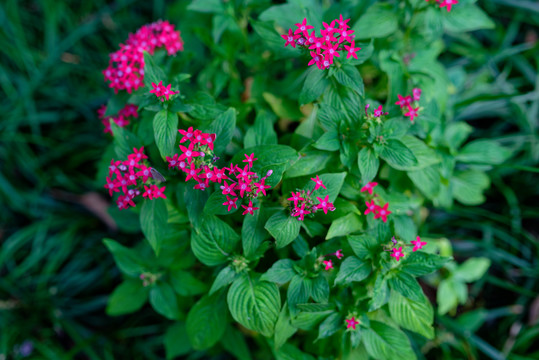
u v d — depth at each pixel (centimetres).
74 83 92
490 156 74
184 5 81
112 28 93
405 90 65
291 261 60
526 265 80
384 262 59
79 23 94
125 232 87
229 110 57
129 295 69
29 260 84
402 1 65
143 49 63
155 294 66
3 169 88
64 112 91
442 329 78
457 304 81
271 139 61
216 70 71
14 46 91
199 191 58
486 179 75
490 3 89
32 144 90
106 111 63
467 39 88
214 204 56
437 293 77
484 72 86
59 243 86
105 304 84
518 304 79
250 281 60
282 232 57
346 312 61
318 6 73
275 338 61
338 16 66
